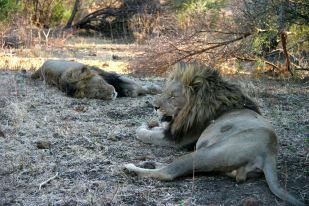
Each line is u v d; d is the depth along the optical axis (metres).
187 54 10.81
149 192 4.67
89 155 5.59
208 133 5.34
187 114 5.72
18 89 8.45
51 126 6.54
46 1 20.84
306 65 11.08
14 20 17.48
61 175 5.05
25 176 5.01
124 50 16.08
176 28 11.27
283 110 7.76
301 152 5.79
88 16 21.28
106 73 8.51
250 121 5.18
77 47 16.31
